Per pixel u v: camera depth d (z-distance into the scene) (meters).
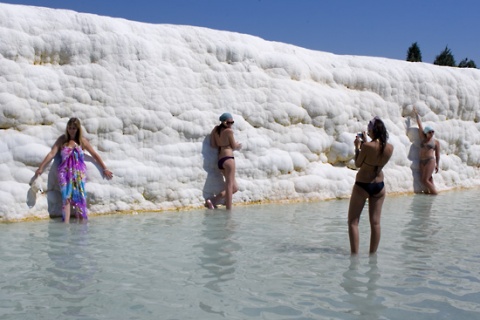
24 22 7.91
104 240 6.30
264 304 4.16
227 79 9.70
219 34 10.04
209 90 9.47
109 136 8.28
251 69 10.04
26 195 7.41
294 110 10.25
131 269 5.06
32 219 7.44
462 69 13.44
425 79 12.30
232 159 8.99
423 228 7.49
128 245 6.06
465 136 12.96
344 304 4.19
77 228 6.99
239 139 9.53
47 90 7.87
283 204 9.69
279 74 10.41
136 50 8.70
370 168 5.70
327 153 10.82
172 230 6.99
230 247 6.05
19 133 7.59
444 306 4.19
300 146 10.31
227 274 4.96
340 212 8.82
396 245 6.34
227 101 9.56
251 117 9.80
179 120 8.95
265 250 5.94
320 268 5.22
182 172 8.80
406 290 4.57
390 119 11.77
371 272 5.11
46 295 4.25
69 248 5.84
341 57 11.87
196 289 4.49
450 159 12.74
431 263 5.50
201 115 9.17
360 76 11.52
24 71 7.74
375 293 4.48
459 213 8.96
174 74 9.08
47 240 6.21
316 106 10.54
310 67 11.02
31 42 7.89
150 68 8.81
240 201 9.38
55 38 8.09
